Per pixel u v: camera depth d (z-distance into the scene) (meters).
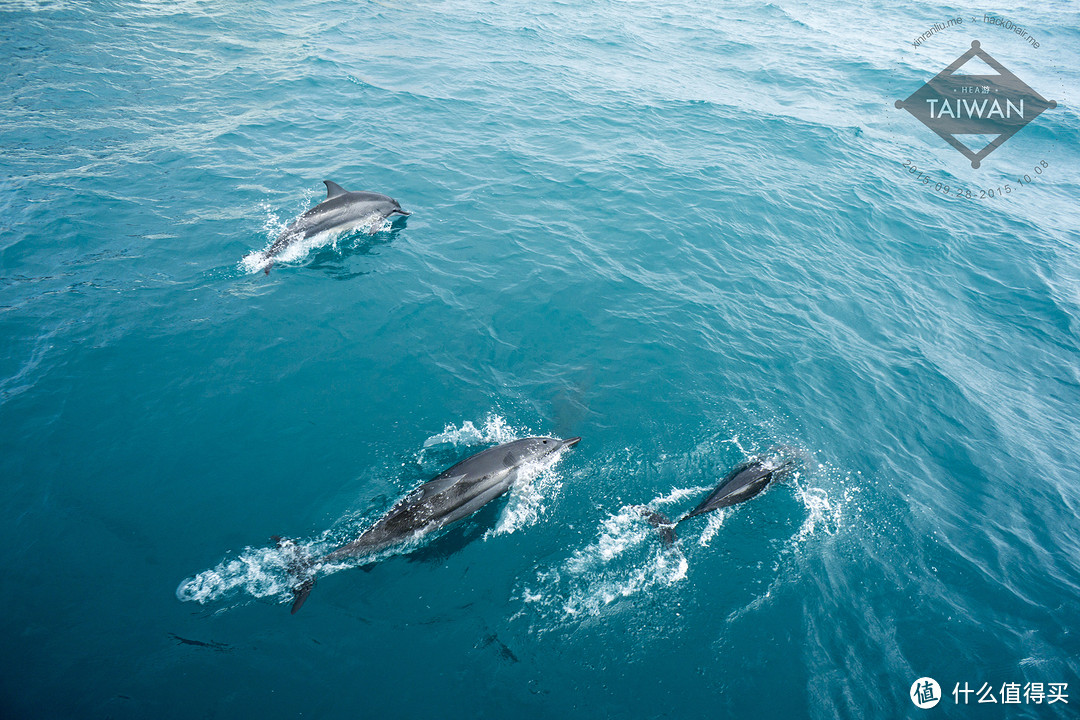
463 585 9.55
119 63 25.75
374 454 11.45
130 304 14.02
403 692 8.20
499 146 23.52
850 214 21.80
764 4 47.78
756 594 9.84
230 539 9.80
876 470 12.47
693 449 12.34
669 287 17.03
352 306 14.91
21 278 14.30
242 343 13.43
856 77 34.34
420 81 28.20
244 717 7.75
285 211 17.91
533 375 13.74
